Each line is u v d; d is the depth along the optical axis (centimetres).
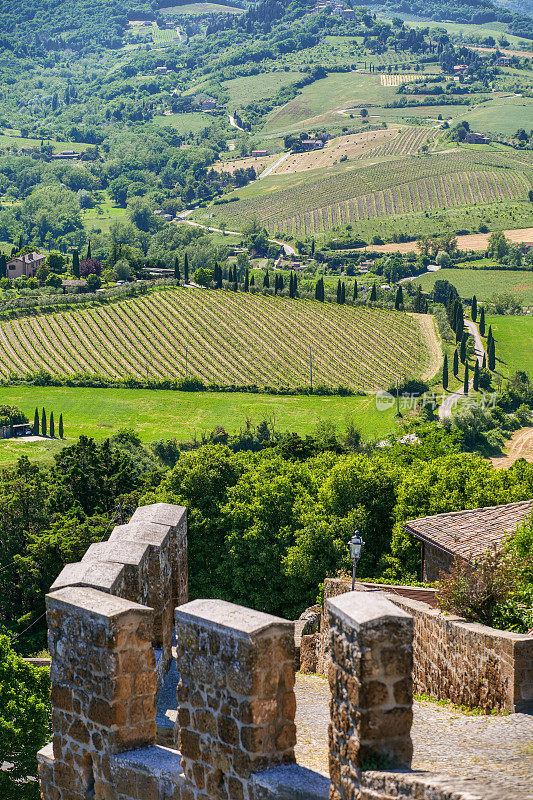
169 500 4478
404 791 677
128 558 1161
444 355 17862
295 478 4891
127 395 16162
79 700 916
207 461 4631
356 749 723
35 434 13800
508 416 15300
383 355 18488
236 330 19350
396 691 725
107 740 895
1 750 2636
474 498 3816
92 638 895
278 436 13638
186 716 838
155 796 861
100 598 920
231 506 4416
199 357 18375
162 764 866
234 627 788
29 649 5184
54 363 17950
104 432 14150
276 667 795
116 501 5956
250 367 18075
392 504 4244
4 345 18425
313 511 4309
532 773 755
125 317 19550
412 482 3978
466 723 1279
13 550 5844
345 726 739
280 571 4250
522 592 1711
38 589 5438
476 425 14262
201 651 817
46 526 5972
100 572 1013
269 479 4694
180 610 833
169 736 1077
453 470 4122
